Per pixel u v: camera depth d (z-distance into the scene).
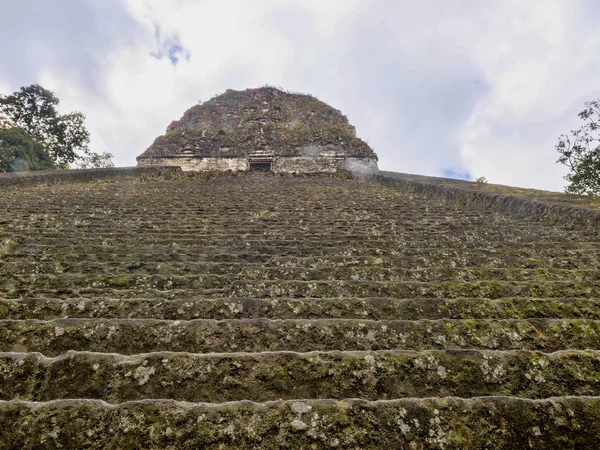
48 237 4.96
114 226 5.67
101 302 2.74
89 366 1.91
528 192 7.18
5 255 4.20
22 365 1.89
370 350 2.22
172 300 2.76
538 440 1.54
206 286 3.40
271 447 1.50
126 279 3.41
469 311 2.72
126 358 1.96
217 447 1.50
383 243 4.79
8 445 1.48
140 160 18.42
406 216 6.64
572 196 6.57
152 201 8.00
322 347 2.30
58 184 10.52
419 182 9.56
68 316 2.66
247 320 2.40
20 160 18.25
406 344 2.32
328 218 6.48
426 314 2.71
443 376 1.95
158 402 1.61
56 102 23.64
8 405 1.57
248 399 1.87
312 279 3.50
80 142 24.97
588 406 1.63
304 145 18.16
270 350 2.27
